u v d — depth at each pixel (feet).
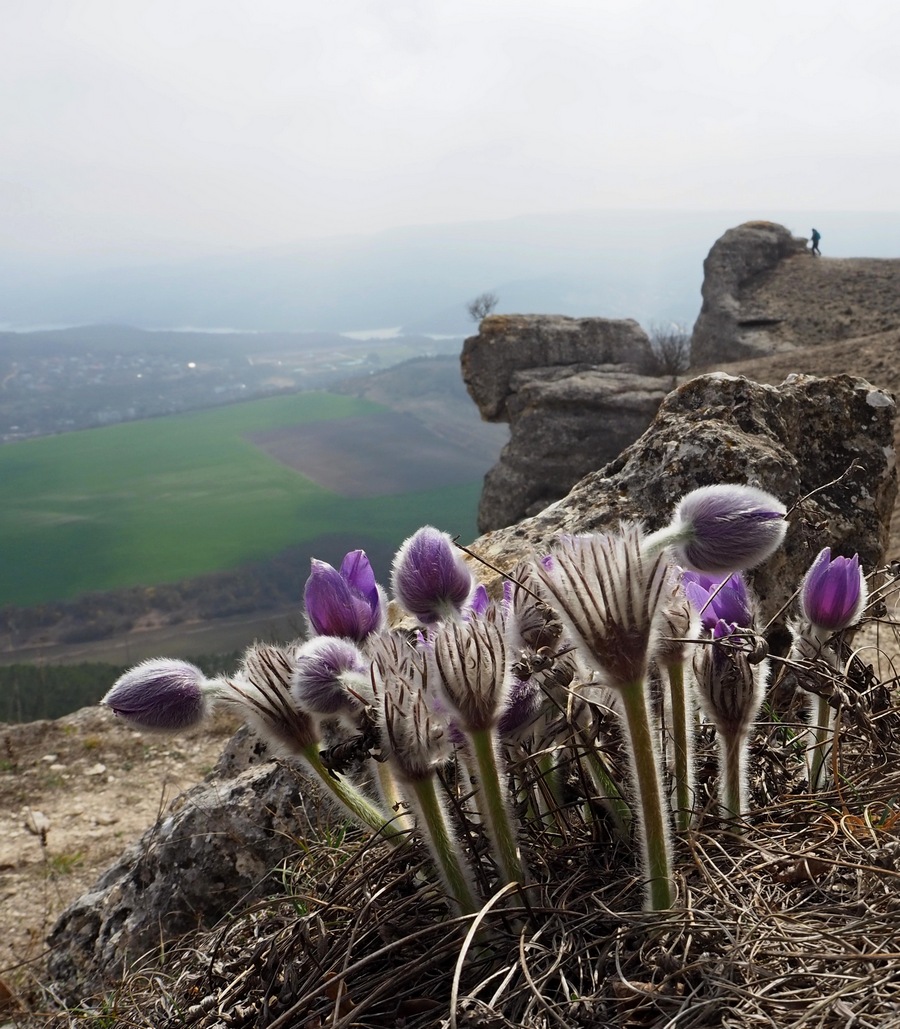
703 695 5.69
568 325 62.23
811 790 6.55
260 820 10.11
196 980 6.38
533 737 6.21
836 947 4.46
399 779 5.00
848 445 11.64
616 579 4.31
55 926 11.37
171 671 5.53
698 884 5.34
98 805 24.08
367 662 5.42
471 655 4.64
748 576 9.68
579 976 4.83
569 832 6.12
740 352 89.45
